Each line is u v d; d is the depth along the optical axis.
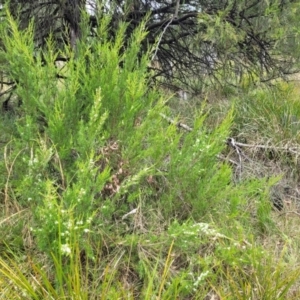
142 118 2.49
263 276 2.03
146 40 3.81
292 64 4.06
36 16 3.52
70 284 1.67
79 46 2.65
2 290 1.69
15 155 2.20
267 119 3.75
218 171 2.38
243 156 3.39
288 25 3.45
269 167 3.32
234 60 4.00
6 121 2.64
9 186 2.26
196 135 2.53
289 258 2.28
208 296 2.01
